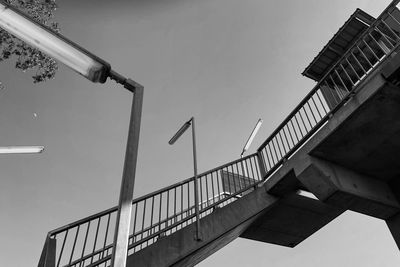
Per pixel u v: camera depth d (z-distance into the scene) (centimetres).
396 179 859
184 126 933
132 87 348
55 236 511
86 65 338
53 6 938
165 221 631
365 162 798
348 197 739
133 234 587
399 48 648
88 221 547
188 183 720
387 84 608
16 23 328
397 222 815
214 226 654
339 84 1016
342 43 1055
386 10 673
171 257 552
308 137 774
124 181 262
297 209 866
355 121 680
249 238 962
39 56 914
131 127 309
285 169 797
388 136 725
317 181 729
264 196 809
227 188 857
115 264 210
